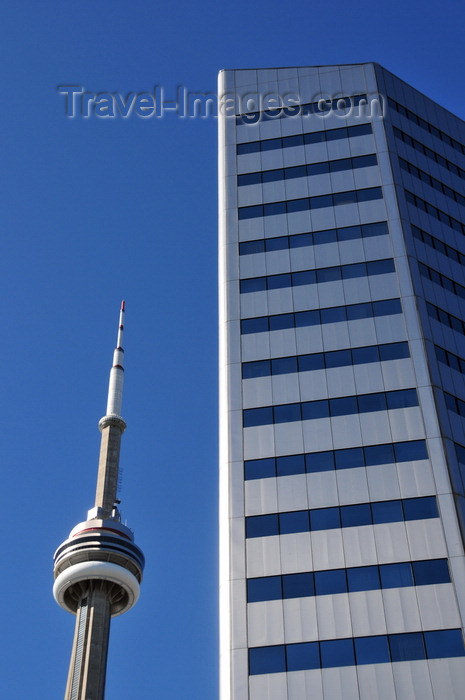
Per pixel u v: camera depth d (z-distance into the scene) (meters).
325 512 59.69
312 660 53.25
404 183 78.50
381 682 51.56
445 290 72.50
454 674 51.12
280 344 69.19
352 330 68.94
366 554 57.16
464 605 53.69
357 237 74.62
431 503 58.78
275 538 59.03
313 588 56.28
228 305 72.31
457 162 84.31
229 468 63.03
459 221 78.88
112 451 124.06
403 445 62.00
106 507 117.88
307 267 73.50
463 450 62.25
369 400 64.81
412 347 67.12
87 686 100.50
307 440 63.47
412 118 85.12
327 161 80.38
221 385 68.06
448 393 65.12
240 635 54.91
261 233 76.44
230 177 80.94
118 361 135.50
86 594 110.19
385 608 54.50
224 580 57.66
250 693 52.50
